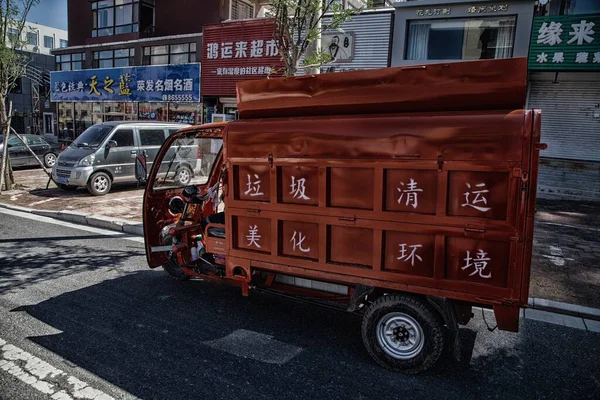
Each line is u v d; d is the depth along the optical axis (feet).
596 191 36.91
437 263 10.58
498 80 9.98
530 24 35.83
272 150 12.46
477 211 10.03
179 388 10.60
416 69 10.79
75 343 12.79
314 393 10.51
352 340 13.34
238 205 13.29
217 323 14.39
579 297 16.42
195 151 19.16
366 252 11.49
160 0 71.20
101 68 71.67
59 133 80.43
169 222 18.57
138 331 13.69
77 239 24.99
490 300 10.15
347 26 42.73
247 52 52.80
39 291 17.02
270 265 13.03
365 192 11.27
